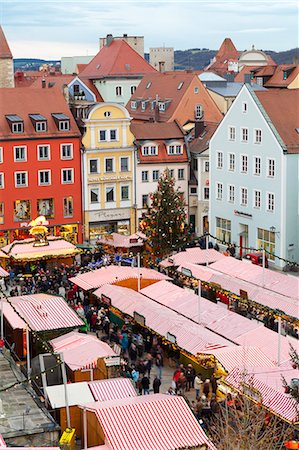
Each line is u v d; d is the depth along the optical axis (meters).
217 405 37.81
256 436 31.31
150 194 76.44
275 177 76.19
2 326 48.34
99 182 88.06
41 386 39.16
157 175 90.75
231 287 56.62
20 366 44.19
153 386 43.59
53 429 33.56
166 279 60.41
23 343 47.69
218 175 85.12
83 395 36.53
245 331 45.94
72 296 60.41
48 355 41.03
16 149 84.31
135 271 61.09
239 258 75.62
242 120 80.38
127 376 42.28
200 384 41.69
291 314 50.66
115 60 144.25
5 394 38.34
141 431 31.81
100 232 89.44
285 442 31.97
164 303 53.53
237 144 81.44
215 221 86.31
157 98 112.44
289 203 75.62
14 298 52.91
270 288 56.00
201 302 52.22
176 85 115.12
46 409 35.75
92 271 61.56
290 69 127.31
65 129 86.50
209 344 43.72
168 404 33.44
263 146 77.50
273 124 76.69
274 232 76.62
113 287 56.88
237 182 82.00
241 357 41.34
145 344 49.88
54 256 70.00
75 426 35.97
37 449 28.88
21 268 70.50
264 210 78.12
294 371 38.84
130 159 89.25
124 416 32.47
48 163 85.88
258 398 35.44
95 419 33.06
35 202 85.88
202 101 112.94
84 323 48.72
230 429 34.28
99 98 142.75
